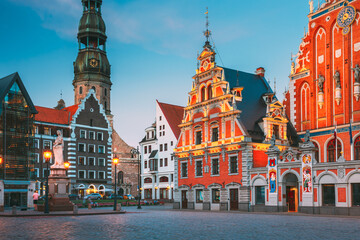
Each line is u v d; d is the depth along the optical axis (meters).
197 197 56.47
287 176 45.03
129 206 69.12
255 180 47.91
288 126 55.72
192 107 58.47
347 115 48.72
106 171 98.38
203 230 23.06
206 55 56.81
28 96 70.19
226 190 51.59
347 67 49.34
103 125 99.56
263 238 18.97
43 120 88.94
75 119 93.81
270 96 56.28
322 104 51.91
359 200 37.03
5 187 64.19
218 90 54.59
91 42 127.25
